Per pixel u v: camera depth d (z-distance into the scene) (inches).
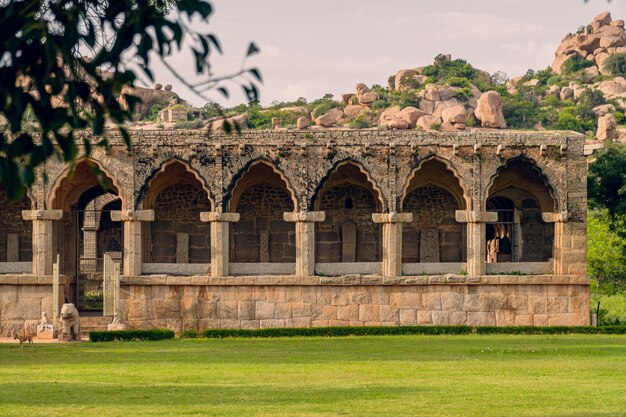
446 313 1934.1
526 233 2107.5
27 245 2054.6
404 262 2087.8
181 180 2048.5
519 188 2065.7
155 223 2058.3
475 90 5007.4
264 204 2078.0
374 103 4849.9
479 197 1951.3
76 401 903.1
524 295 1945.1
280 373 1127.0
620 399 914.1
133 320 1909.4
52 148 398.3
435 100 4830.2
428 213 2092.8
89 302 2086.6
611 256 2989.7
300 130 1948.8
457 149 1950.1
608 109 5664.4
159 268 1934.1
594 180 2314.2
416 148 1943.9
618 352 1391.5
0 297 1909.4
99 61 394.9
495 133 1964.8
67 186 1973.4
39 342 1670.8
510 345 1533.0
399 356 1338.6
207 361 1269.7
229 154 1936.5
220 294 1915.6
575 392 961.5
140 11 390.6
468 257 1950.1
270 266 1948.8
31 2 384.2
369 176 1943.9
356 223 2087.8
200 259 2065.7
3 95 394.0
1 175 393.1
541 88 6102.4
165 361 1270.9
